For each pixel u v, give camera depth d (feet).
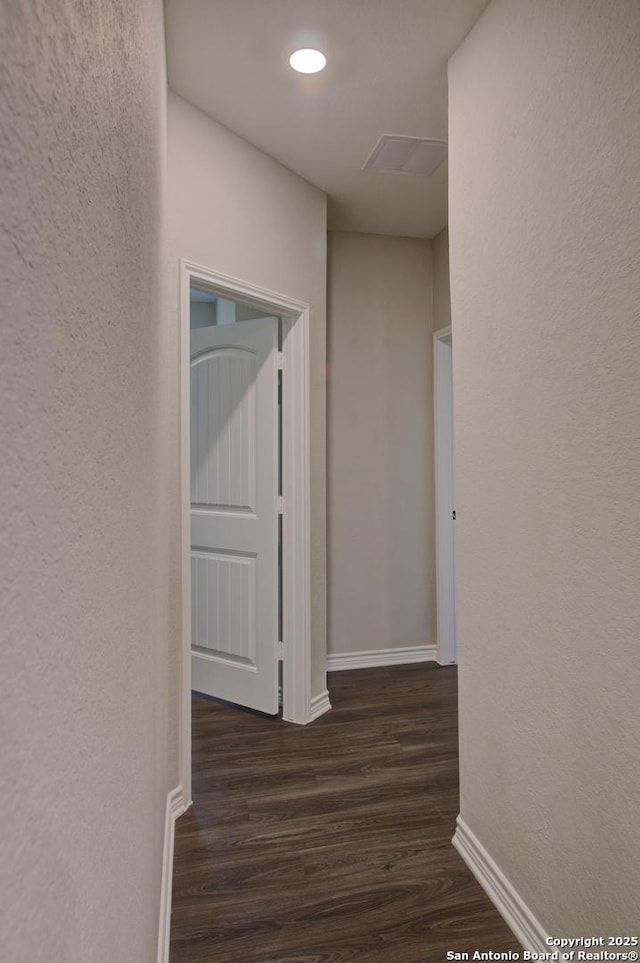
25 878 0.76
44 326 0.87
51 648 0.91
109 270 1.58
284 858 5.93
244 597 9.55
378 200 10.13
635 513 3.62
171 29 5.95
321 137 8.04
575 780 4.20
